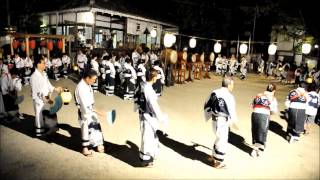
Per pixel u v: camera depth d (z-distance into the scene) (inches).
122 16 828.0
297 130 277.7
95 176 191.3
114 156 225.6
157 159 224.4
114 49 741.3
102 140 229.5
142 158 203.0
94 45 749.3
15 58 538.3
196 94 535.2
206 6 1082.1
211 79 807.7
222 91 207.8
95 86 497.0
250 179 199.6
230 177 200.5
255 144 246.5
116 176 192.9
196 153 240.5
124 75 446.3
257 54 1149.1
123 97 465.1
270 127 335.6
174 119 345.4
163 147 250.8
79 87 212.5
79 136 265.3
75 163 209.2
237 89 643.5
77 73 701.9
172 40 606.9
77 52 706.8
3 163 202.8
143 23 918.4
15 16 853.8
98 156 223.9
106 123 310.7
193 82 712.4
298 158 243.1
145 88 199.5
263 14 1046.4
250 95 563.5
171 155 233.9
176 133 291.3
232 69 928.3
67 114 339.3
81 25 763.4
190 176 198.5
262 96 243.3
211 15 1123.3
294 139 283.1
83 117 216.1
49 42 622.5
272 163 229.5
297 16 922.1
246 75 946.7
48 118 256.8
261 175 206.8
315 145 279.0
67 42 730.8
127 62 444.1
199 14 1093.8
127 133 281.6
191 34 1126.4
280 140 289.1
